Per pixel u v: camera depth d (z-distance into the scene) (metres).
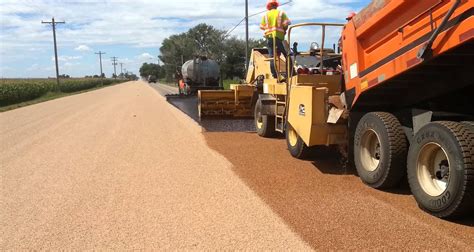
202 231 4.56
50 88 53.72
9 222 5.01
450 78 4.91
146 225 4.79
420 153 4.83
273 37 9.57
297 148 7.76
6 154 9.31
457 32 4.05
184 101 22.11
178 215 5.07
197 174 6.97
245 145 9.51
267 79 10.34
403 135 5.45
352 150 6.46
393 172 5.48
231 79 42.22
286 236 4.34
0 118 18.34
